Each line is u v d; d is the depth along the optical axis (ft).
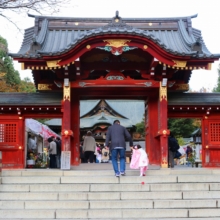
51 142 56.24
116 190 34.73
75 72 47.98
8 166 50.72
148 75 49.03
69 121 47.29
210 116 52.29
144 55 47.47
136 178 36.42
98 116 130.72
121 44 44.09
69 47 43.57
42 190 34.86
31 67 46.60
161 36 56.24
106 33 43.14
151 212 31.17
